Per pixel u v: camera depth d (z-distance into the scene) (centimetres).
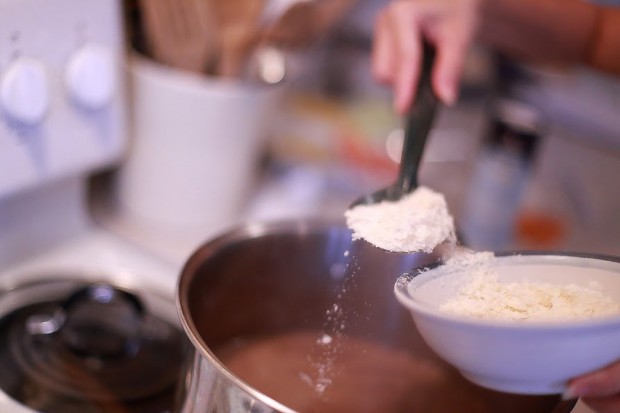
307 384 73
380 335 71
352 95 141
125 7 96
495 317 62
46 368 79
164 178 100
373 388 72
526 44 115
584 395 64
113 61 87
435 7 92
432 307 62
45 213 96
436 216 68
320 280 74
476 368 63
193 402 63
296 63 119
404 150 78
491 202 111
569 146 138
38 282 90
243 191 106
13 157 83
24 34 79
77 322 83
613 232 119
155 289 92
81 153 89
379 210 69
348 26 143
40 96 81
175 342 85
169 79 94
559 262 67
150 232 102
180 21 95
